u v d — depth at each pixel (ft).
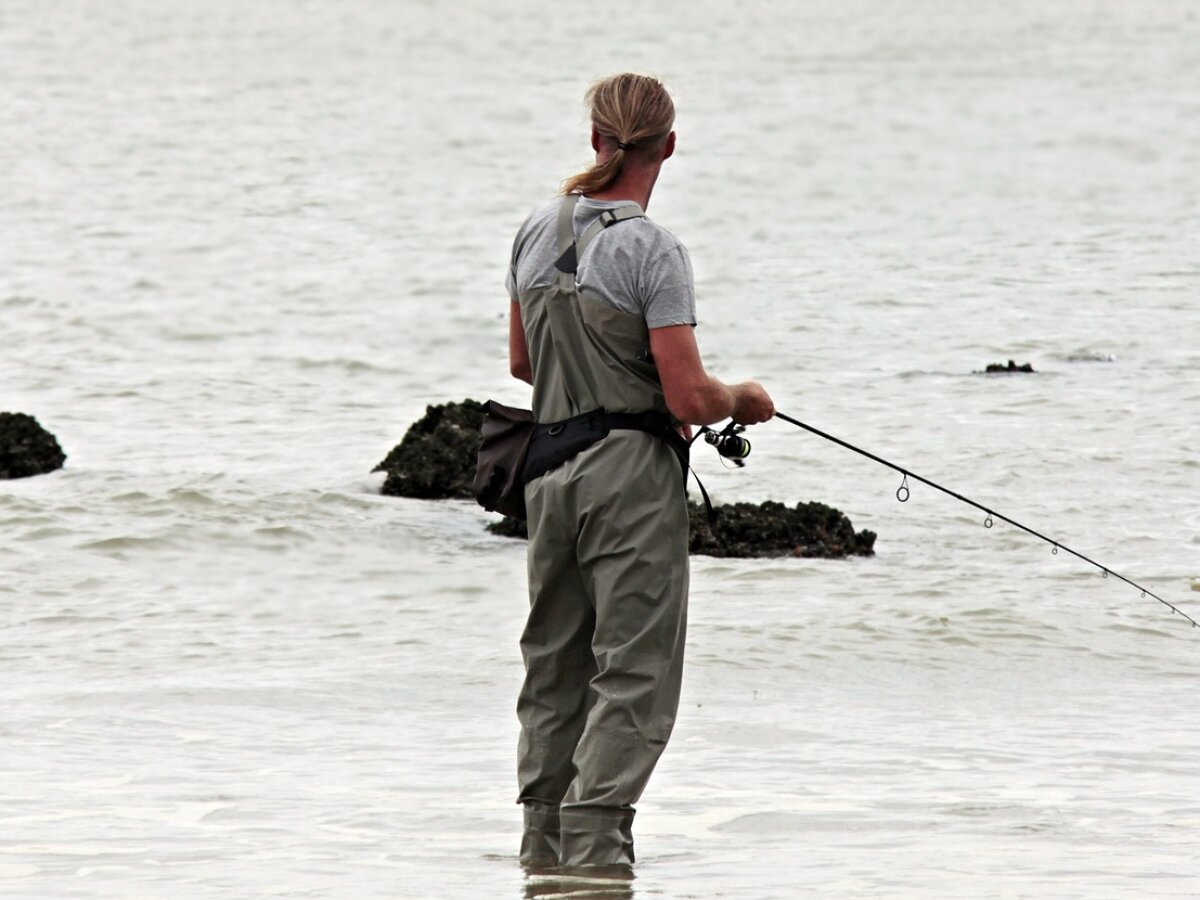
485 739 82.17
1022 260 327.67
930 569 128.98
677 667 57.21
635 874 57.26
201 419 194.18
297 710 88.17
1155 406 193.98
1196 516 146.10
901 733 84.79
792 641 106.22
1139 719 88.94
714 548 133.69
